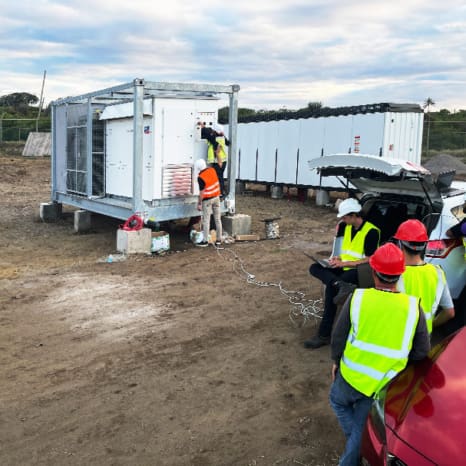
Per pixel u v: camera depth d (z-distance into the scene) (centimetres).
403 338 333
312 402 490
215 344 614
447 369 356
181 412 472
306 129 1769
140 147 1038
